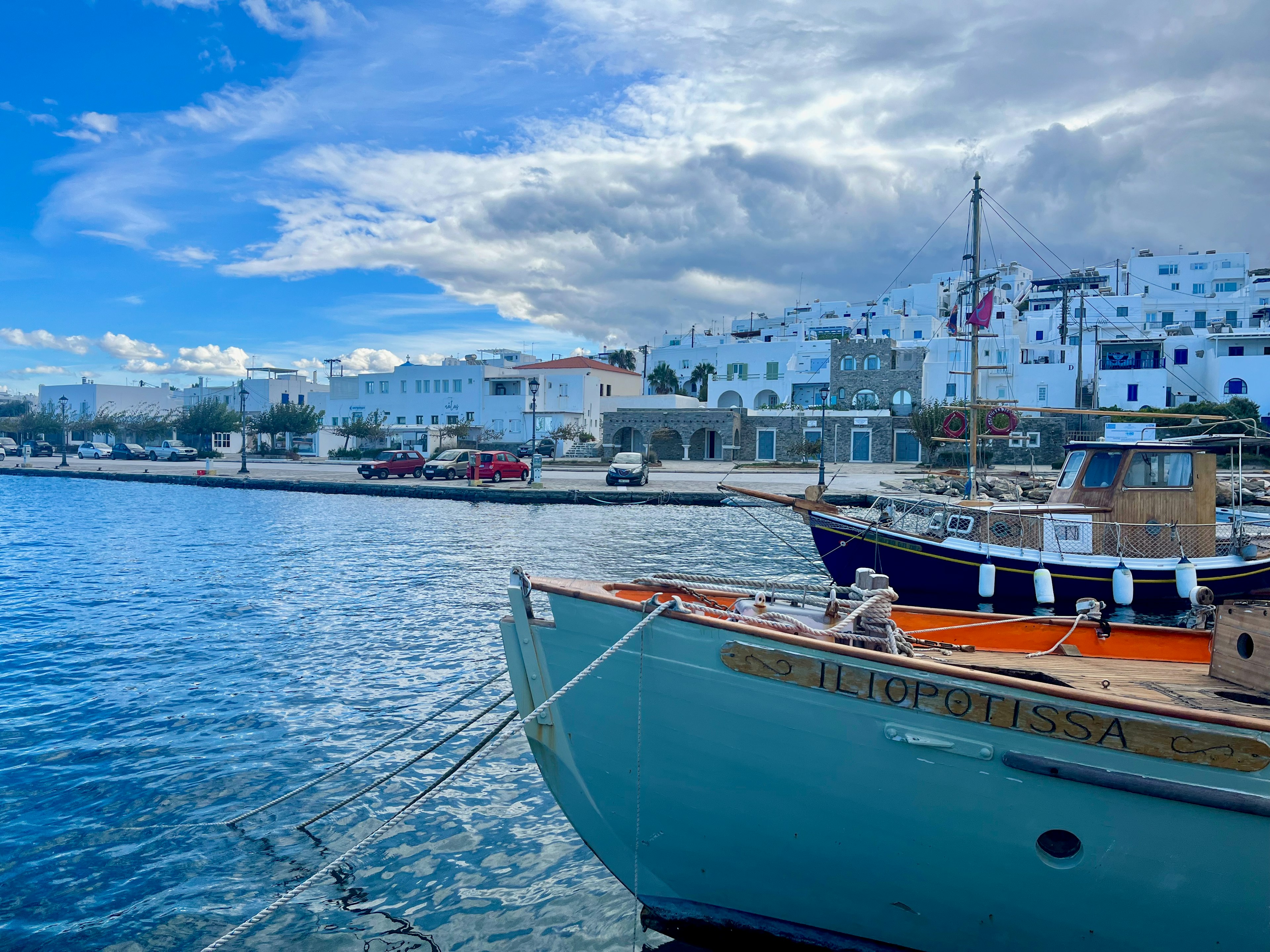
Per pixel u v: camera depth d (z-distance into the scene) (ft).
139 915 17.65
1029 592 50.37
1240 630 18.86
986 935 15.47
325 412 261.65
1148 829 13.96
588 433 220.43
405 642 38.01
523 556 64.13
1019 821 14.43
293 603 46.50
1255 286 231.09
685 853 16.80
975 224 79.10
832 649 14.80
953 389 200.13
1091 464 52.37
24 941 16.71
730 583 21.18
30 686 31.65
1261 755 13.57
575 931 17.60
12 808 22.07
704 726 15.76
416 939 17.20
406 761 25.31
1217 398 185.26
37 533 78.07
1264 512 77.71
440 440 223.30
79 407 298.56
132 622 41.88
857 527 53.88
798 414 204.03
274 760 25.16
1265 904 13.91
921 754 14.65
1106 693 18.34
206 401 256.11
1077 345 206.08
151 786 23.44
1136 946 14.67
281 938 17.11
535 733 17.37
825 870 15.90
